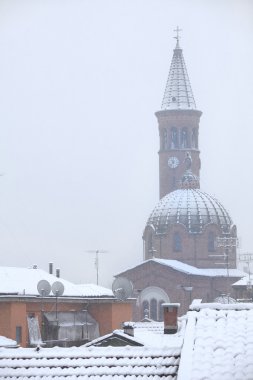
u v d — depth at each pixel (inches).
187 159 7824.8
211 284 6820.9
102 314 3602.4
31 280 3528.5
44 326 3339.1
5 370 1416.1
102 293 3649.1
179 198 7224.4
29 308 3260.3
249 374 1230.3
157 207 7293.3
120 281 3206.2
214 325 1371.8
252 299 5994.1
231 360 1264.8
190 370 1248.8
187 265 6968.5
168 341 1895.9
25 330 3193.9
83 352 1446.9
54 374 1393.9
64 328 3408.0
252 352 1279.5
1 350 1491.1
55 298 3373.5
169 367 1374.3
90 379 1373.0
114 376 1373.0
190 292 6604.3
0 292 3238.2
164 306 2015.3
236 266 7130.9
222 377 1229.1
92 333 3572.8
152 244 7185.0
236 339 1320.1
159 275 6678.2
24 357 1448.1
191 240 7066.9
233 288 6348.4
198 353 1286.9
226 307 1443.2
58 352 1456.7
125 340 1925.4
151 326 2625.5
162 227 7150.6
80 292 3597.4
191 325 1376.7
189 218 7106.3
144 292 6702.8
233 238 7081.7
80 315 3553.2
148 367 1381.6
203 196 7249.0
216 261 7047.2
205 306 1446.9
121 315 3678.6
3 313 3102.9
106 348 1456.7
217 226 7086.6
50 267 4965.6
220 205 7239.2
